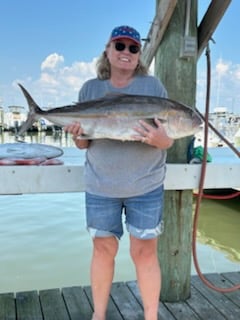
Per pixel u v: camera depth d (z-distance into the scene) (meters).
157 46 1.95
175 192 1.99
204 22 1.88
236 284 2.28
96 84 1.56
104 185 1.46
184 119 1.43
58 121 1.51
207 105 1.93
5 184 1.75
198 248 4.25
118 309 1.96
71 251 3.82
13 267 3.43
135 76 1.52
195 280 2.33
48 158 1.98
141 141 1.41
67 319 1.87
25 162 1.83
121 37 1.43
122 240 3.90
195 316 1.90
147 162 1.45
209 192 6.09
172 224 2.01
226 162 2.15
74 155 2.64
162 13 1.83
